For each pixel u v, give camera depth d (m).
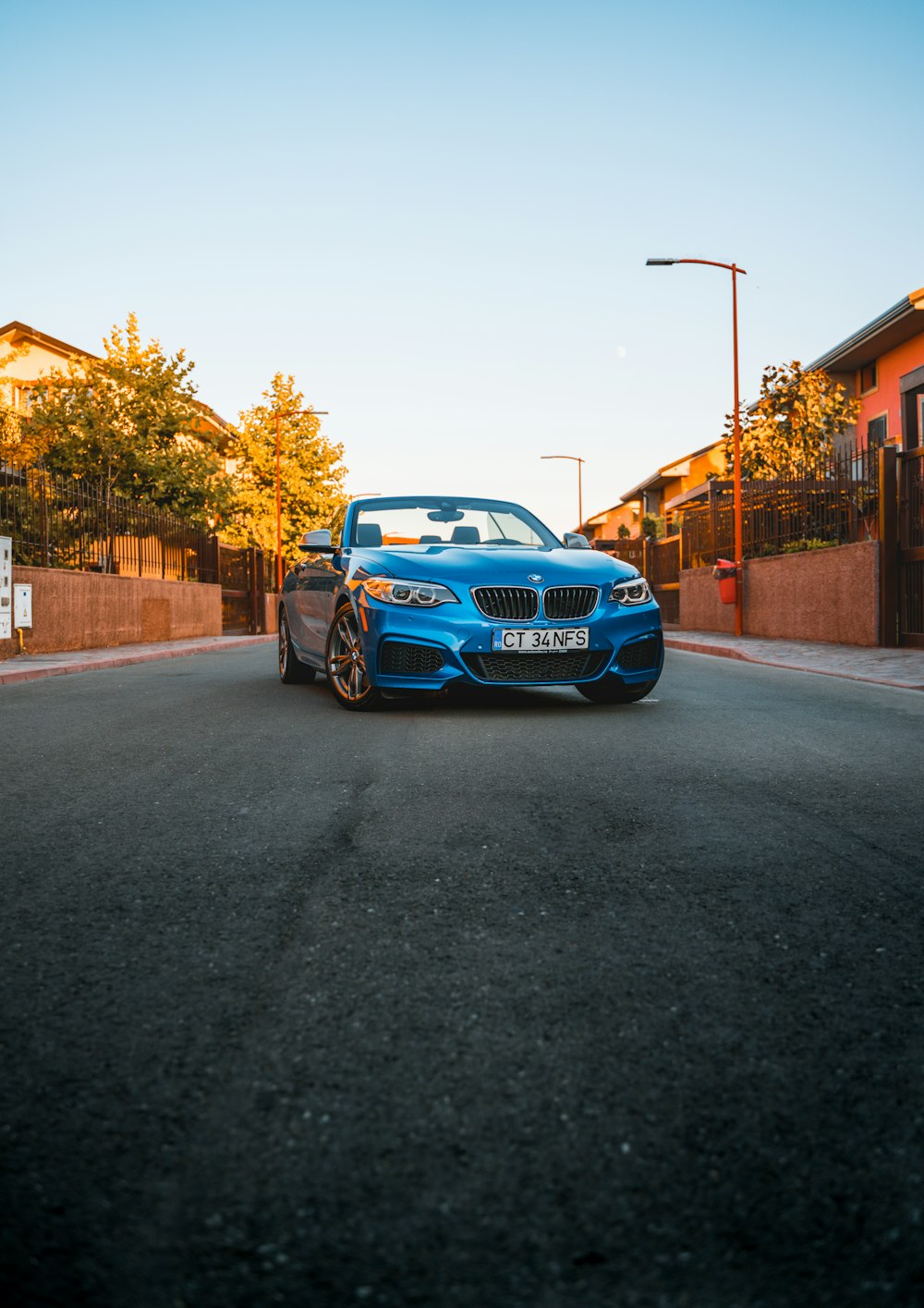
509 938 2.41
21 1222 1.34
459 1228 1.32
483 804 3.87
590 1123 1.58
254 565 26.28
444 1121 1.59
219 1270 1.24
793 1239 1.30
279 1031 1.91
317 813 3.74
